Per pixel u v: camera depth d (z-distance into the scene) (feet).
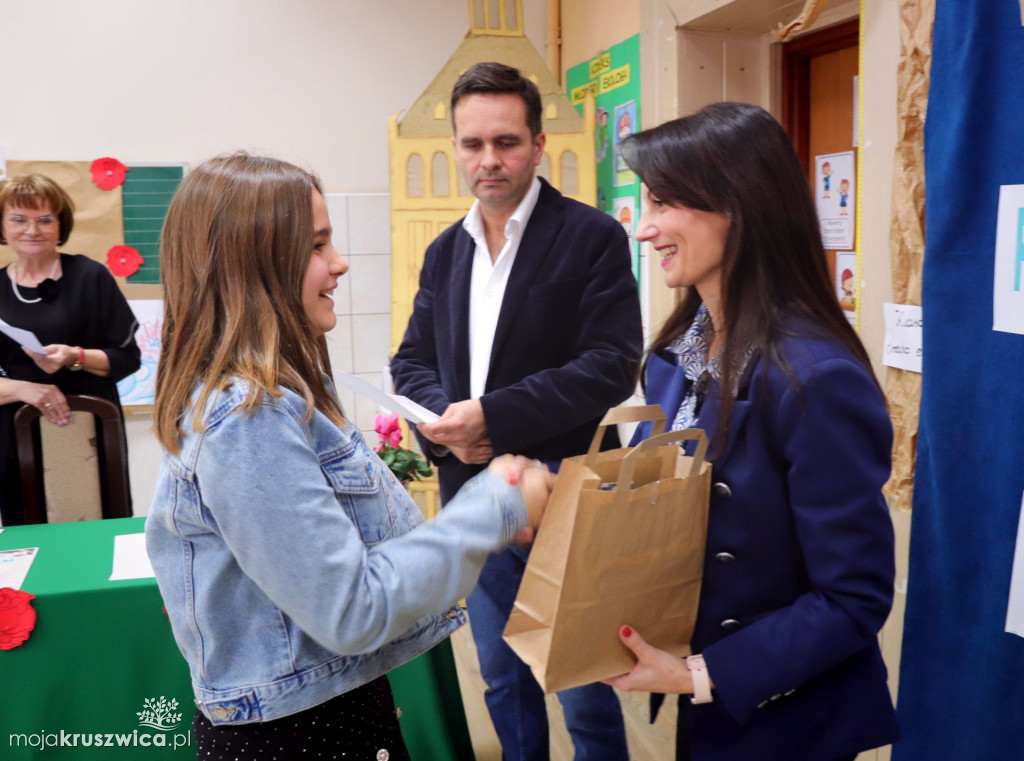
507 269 6.81
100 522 7.34
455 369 6.95
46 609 5.79
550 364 6.68
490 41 11.65
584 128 11.65
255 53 12.77
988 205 5.18
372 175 13.34
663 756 7.97
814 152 9.65
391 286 12.26
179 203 3.47
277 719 3.51
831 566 3.47
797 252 3.74
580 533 3.35
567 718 6.31
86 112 12.35
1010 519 5.09
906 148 5.94
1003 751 5.18
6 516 8.87
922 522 5.84
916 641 5.89
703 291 4.02
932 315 5.60
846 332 3.75
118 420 8.23
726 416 3.67
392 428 10.48
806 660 3.47
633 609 3.61
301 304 3.54
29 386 8.23
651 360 4.50
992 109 5.13
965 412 5.41
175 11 12.46
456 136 6.81
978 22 5.12
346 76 13.08
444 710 6.65
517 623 3.58
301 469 3.22
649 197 3.98
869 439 3.49
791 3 8.57
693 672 3.60
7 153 12.17
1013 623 5.09
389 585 3.24
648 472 3.78
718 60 9.77
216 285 3.40
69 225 9.44
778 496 3.66
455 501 3.54
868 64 6.50
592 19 12.23
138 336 12.79
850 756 3.72
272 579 3.17
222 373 3.30
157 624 5.94
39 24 12.07
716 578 3.80
